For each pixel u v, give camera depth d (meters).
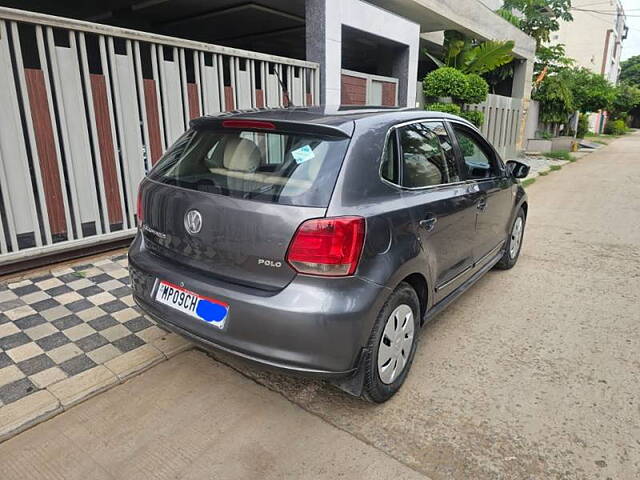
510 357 3.25
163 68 5.00
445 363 3.16
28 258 4.31
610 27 40.75
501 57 12.59
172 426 2.50
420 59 16.22
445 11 11.06
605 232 6.70
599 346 3.42
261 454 2.32
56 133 4.23
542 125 21.83
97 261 4.65
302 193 2.29
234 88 5.80
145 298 2.73
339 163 2.38
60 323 3.46
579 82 23.91
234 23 10.71
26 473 2.19
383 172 2.63
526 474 2.21
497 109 14.32
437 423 2.55
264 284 2.32
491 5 17.92
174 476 2.18
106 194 4.72
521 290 4.45
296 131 2.52
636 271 5.02
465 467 2.25
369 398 2.58
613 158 18.81
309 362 2.23
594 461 2.29
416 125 3.10
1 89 3.86
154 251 2.82
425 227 2.83
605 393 2.85
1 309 3.65
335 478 2.18
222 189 2.47
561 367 3.13
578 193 10.11
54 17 4.01
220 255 2.42
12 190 4.04
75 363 2.99
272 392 2.80
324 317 2.18
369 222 2.36
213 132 2.82
